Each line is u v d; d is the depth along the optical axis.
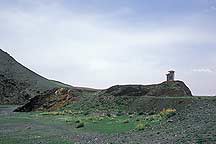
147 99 71.56
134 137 33.47
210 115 37.44
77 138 38.25
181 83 95.19
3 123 61.28
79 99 98.94
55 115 76.44
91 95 97.12
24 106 108.50
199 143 24.03
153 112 60.19
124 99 80.56
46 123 58.75
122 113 66.38
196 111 42.53
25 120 66.38
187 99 58.31
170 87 90.81
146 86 94.06
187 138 26.70
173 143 26.03
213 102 47.81
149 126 40.31
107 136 37.28
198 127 31.34
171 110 50.66
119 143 30.73
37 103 107.62
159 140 28.89
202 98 56.94
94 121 53.12
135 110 68.94
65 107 94.38
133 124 45.09
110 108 77.69
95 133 41.75
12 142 38.59
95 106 83.25
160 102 64.69
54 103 102.94
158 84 94.56
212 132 26.94
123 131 40.47
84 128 47.28
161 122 41.44
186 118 39.22
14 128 53.06
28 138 41.22
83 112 77.62
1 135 44.69
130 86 92.94
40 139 39.81
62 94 106.88
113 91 91.12
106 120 53.19
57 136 41.56
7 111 108.44
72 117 66.44
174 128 34.69
